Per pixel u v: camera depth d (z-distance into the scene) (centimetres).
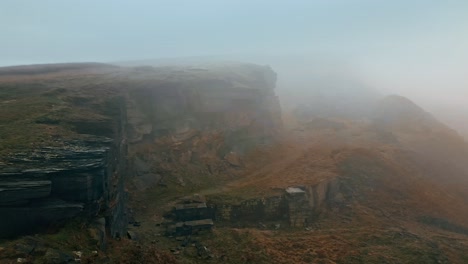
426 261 3662
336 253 3712
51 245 2134
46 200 2359
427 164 6250
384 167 5738
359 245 3928
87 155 2691
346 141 7300
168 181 5003
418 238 4166
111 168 3077
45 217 2308
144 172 4916
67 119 3378
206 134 5966
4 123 3081
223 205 4469
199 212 4241
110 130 3397
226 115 6431
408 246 3931
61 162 2527
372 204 5016
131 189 4622
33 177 2316
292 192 4666
